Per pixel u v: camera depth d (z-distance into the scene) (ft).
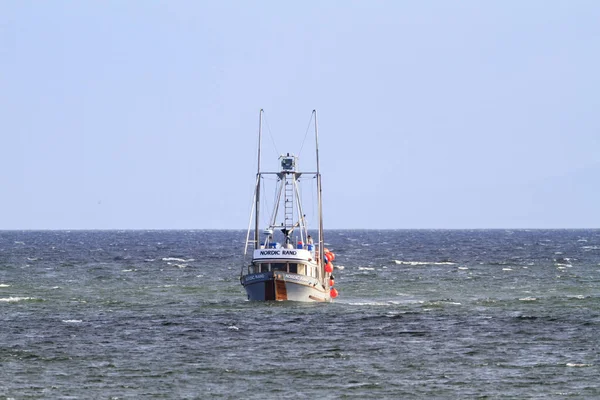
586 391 440.86
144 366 495.41
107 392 435.12
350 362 508.94
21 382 454.40
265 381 460.14
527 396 431.84
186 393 434.30
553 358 522.06
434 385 452.76
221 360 513.45
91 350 542.98
